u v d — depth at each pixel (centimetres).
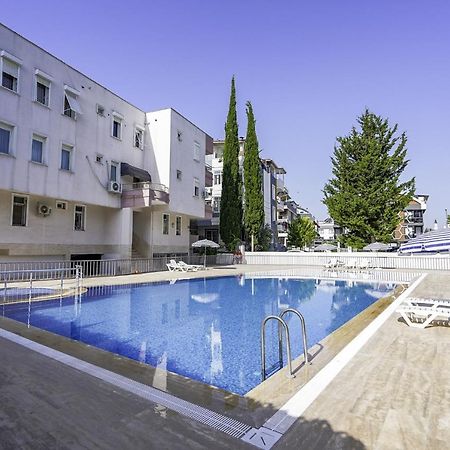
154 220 2609
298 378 473
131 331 910
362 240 3262
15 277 1695
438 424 335
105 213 2281
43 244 1844
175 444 302
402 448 293
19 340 640
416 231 8494
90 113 2047
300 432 323
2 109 1537
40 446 299
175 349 757
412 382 446
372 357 552
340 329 761
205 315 1129
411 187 3167
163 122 2555
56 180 1798
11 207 1689
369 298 1482
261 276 2192
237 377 589
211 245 2575
